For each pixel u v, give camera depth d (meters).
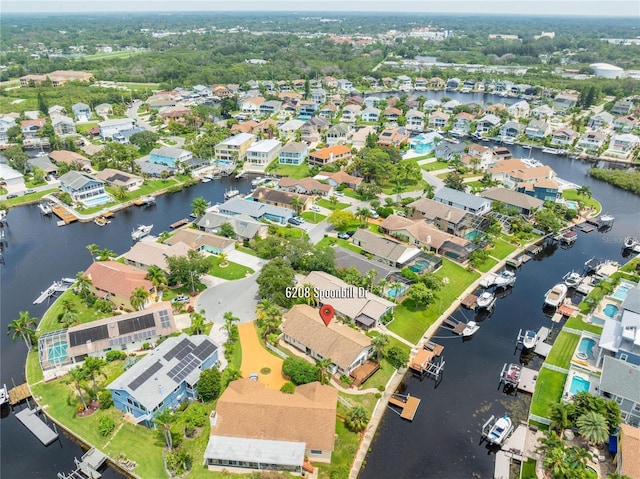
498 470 68.00
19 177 168.25
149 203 158.50
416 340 93.69
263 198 152.75
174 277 104.12
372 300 97.56
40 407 76.38
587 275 118.75
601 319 98.38
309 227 137.88
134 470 66.06
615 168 199.12
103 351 85.62
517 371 84.94
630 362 82.38
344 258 113.56
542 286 114.44
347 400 78.00
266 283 99.31
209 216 136.75
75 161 182.38
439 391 82.50
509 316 103.06
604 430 66.19
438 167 191.62
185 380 76.12
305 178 166.00
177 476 64.44
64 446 71.50
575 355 88.06
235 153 195.50
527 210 144.25
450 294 108.56
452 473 67.94
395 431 74.25
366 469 68.00
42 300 106.25
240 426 68.25
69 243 132.75
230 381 78.38
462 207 145.25
